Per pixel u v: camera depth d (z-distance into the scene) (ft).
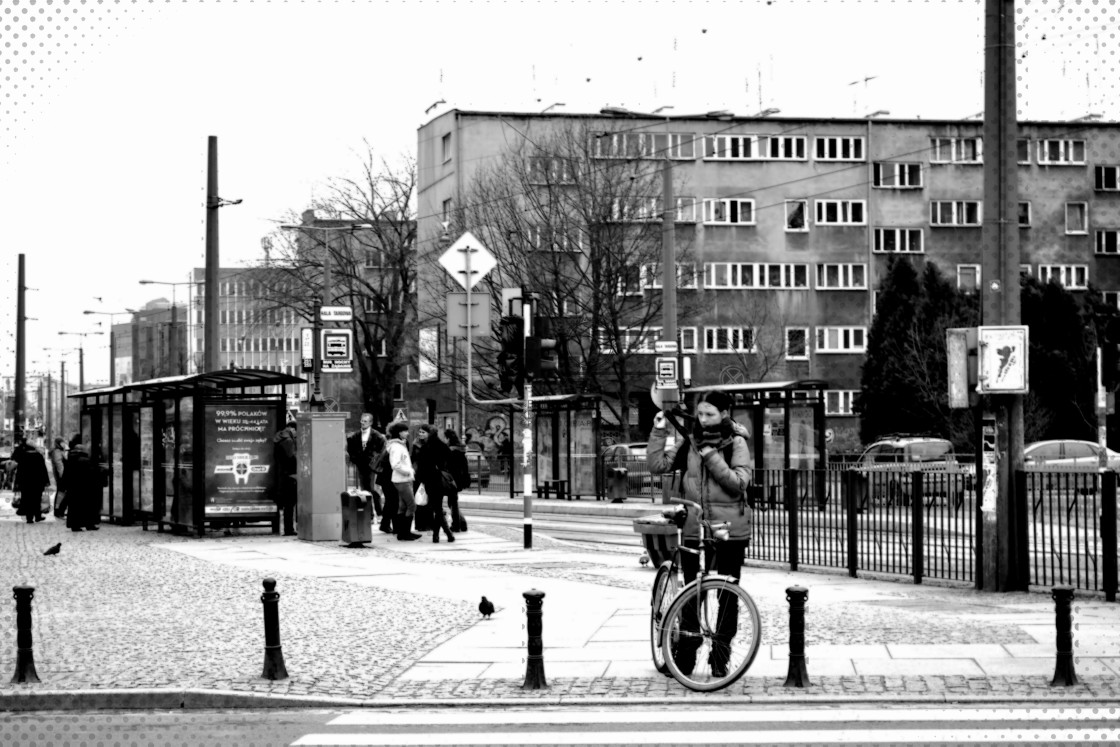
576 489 134.51
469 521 110.01
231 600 54.39
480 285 179.83
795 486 67.77
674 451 36.01
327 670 38.14
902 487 60.75
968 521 57.31
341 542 83.05
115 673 37.96
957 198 231.30
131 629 46.68
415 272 219.82
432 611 50.16
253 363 440.04
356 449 93.50
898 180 230.48
